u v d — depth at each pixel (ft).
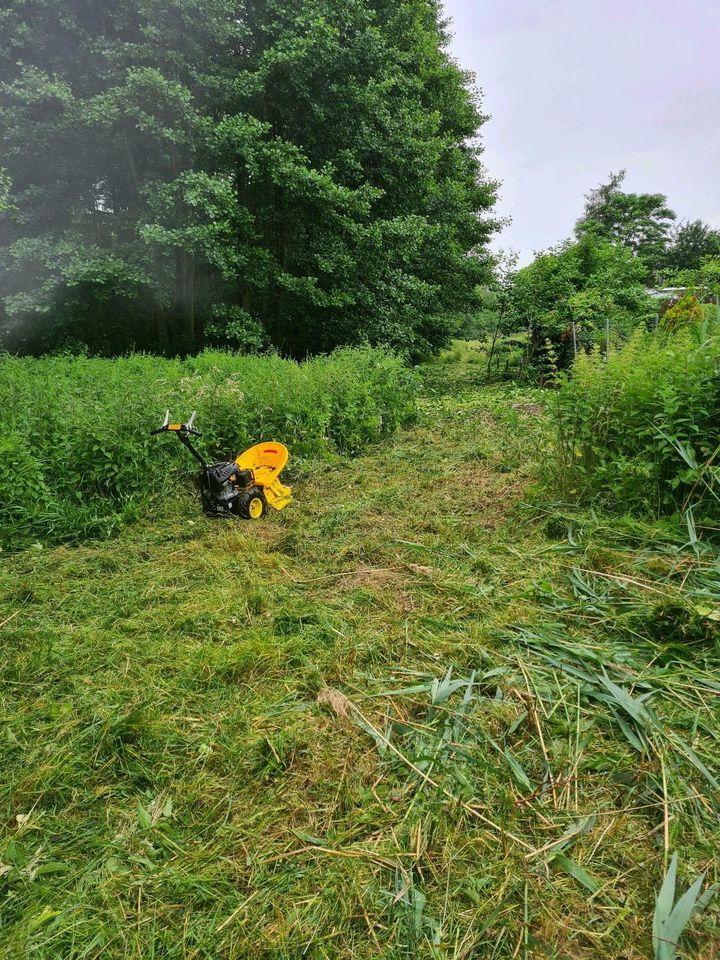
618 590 10.63
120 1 42.60
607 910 5.19
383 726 7.57
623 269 47.52
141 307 49.42
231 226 45.68
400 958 4.88
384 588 11.49
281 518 16.01
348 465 21.16
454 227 64.54
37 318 44.45
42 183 46.73
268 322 53.83
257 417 21.71
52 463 16.79
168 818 6.38
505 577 11.62
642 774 6.56
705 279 34.99
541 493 15.74
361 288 50.90
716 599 9.82
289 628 10.11
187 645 9.72
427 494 17.40
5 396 20.51
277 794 6.62
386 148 51.42
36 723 7.92
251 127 41.98
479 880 5.50
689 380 13.85
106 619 10.62
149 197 42.83
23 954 5.00
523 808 6.21
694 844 5.75
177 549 13.98
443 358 77.71
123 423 18.35
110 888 5.59
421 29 64.95
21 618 10.78
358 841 5.99
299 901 5.39
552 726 7.44
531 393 34.47
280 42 43.91
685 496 13.42
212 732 7.64
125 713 7.98
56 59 43.68
